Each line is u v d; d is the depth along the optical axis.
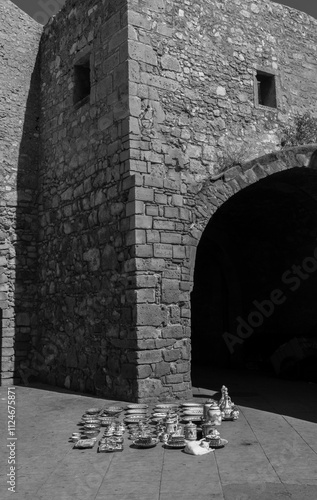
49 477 4.05
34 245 9.99
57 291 9.03
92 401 7.07
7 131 9.99
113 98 7.67
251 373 10.47
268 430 5.40
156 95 7.58
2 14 10.20
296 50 9.75
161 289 7.09
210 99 8.23
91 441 4.98
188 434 4.97
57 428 5.70
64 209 8.98
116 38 7.69
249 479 3.88
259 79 9.44
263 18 9.34
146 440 4.85
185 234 7.48
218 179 7.84
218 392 7.85
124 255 7.18
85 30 8.66
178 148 7.69
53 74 9.80
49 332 9.20
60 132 9.34
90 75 8.33
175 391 6.98
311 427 5.53
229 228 11.78
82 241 8.29
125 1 7.55
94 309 7.80
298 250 11.02
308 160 8.56
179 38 8.01
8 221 9.84
